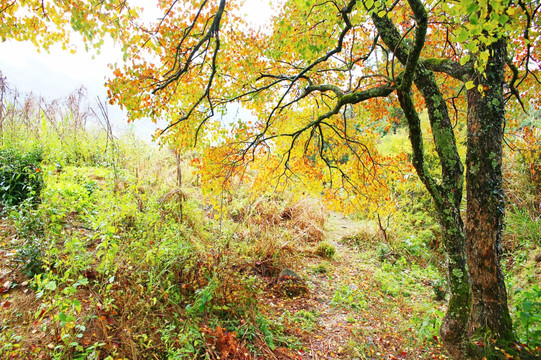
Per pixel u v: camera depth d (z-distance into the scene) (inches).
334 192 198.2
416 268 247.3
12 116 262.8
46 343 98.7
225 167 175.6
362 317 170.7
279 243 237.5
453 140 127.1
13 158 195.9
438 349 139.3
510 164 275.7
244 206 302.5
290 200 367.6
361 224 354.3
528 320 112.7
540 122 276.5
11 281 120.7
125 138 322.7
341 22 118.4
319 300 189.2
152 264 140.2
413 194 328.2
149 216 165.2
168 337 110.2
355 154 183.8
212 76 134.0
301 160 197.0
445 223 122.6
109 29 115.6
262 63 174.7
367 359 134.6
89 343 102.0
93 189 196.2
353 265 254.8
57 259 117.8
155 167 306.2
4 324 102.8
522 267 201.2
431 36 190.9
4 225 151.6
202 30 140.0
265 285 189.3
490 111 117.6
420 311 173.3
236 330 133.5
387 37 130.6
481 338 115.0
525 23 128.4
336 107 140.7
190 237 191.9
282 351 132.1
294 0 110.7
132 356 99.9
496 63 116.5
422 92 133.0
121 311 117.5
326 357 134.5
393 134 442.6
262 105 185.5
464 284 117.9
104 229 130.0
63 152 246.2
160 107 142.6
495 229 116.5
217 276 155.0
